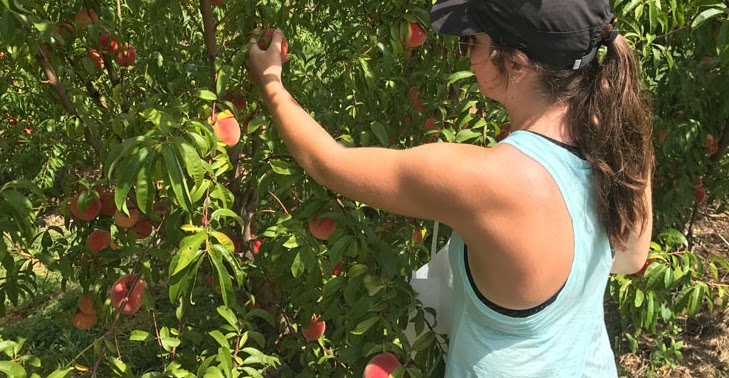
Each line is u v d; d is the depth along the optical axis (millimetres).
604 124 1219
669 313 2951
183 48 3105
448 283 1761
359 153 1339
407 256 2547
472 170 1173
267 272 2553
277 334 2844
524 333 1291
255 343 2795
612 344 4098
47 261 2137
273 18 2379
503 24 1208
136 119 2043
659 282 2404
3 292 2250
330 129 2885
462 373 1416
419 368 1823
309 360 2609
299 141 1471
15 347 1805
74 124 2312
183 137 1575
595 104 1229
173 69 2867
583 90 1235
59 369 1749
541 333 1286
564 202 1189
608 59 1252
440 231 2865
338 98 3072
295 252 2082
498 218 1169
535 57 1211
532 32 1182
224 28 2768
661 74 3871
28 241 1761
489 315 1292
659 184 3988
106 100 2967
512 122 1323
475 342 1348
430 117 2682
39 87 3039
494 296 1262
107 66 2617
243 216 2609
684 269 2330
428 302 1855
